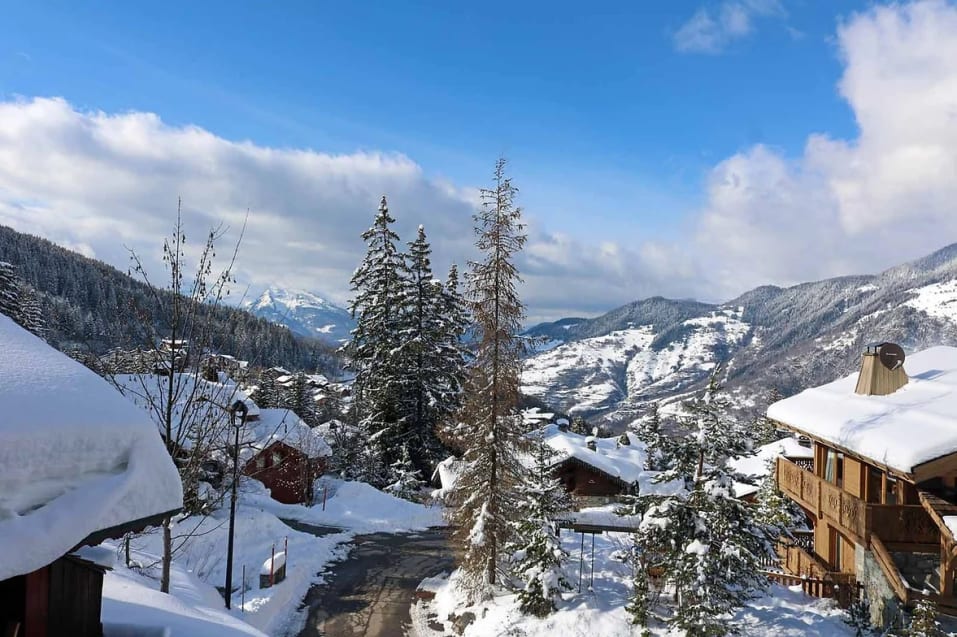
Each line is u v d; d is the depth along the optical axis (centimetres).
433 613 1961
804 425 1844
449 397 3750
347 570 2347
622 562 2069
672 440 1580
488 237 1919
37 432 419
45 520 405
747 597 1488
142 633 755
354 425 4581
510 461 1955
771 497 2303
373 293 3809
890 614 1443
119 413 483
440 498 2366
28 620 549
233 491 1647
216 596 1642
